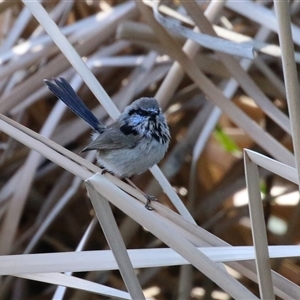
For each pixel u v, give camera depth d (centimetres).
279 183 1064
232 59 845
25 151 1021
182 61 841
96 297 912
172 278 996
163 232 506
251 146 1105
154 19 838
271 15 883
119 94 1045
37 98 998
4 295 895
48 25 754
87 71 750
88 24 1023
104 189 506
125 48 1138
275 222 1063
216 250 544
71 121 1052
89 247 1013
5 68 950
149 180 1086
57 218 983
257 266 514
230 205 1089
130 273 511
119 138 818
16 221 857
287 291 555
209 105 1022
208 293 933
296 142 514
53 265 537
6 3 920
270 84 1025
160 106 883
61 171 1042
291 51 516
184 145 1012
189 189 968
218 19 1041
